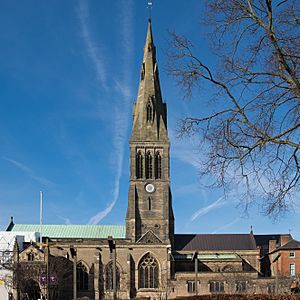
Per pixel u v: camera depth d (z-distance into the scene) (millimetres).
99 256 153375
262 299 51719
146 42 175500
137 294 149375
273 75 27500
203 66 28188
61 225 181125
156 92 170625
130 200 160875
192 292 145625
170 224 164375
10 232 165125
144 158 163750
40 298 135875
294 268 164000
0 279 140250
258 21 27031
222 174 28797
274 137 27812
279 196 28156
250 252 169125
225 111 28719
